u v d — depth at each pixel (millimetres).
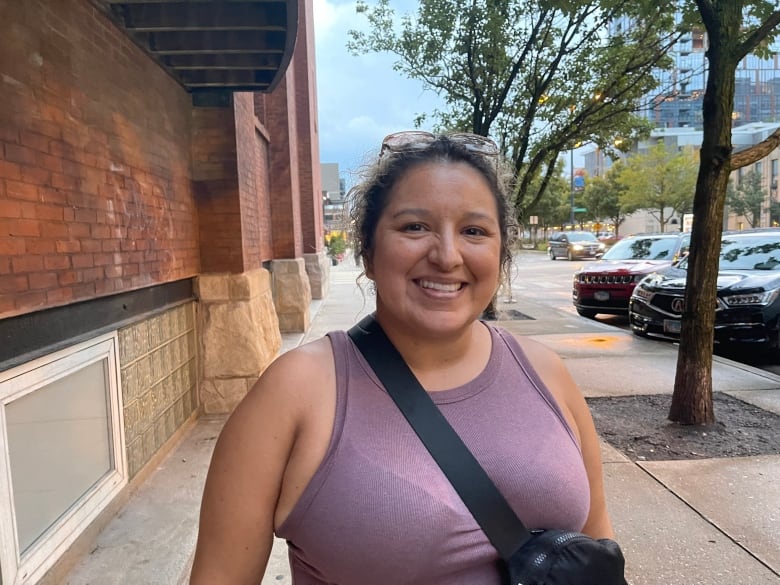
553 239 30500
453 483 1047
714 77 4039
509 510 1062
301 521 1031
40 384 2412
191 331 4652
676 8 5293
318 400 1088
